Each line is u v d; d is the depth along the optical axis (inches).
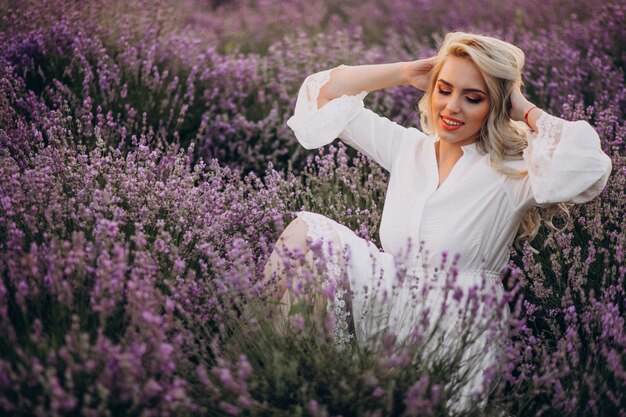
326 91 113.7
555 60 189.0
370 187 132.8
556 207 105.7
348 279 96.5
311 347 83.3
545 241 110.7
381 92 181.6
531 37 223.5
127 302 87.9
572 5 243.1
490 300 85.7
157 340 74.5
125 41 171.8
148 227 104.0
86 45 161.6
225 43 269.9
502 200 101.1
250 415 78.9
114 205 100.2
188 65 178.2
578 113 140.1
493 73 98.3
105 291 83.1
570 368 95.8
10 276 83.9
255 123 171.8
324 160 135.8
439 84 102.0
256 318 89.0
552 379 85.4
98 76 162.2
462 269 100.8
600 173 95.4
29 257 80.7
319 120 111.6
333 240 100.0
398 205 104.8
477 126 101.3
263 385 81.0
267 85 182.7
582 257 114.0
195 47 187.2
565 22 220.2
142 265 85.2
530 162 98.2
